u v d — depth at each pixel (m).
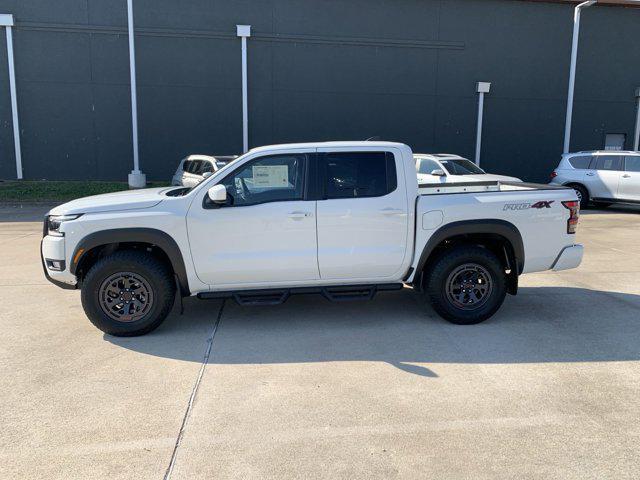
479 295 5.46
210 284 5.16
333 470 2.99
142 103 19.73
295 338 5.08
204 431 3.40
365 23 20.09
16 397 3.86
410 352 4.72
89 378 4.18
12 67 18.92
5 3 18.61
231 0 19.42
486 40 20.75
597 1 20.66
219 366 4.42
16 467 3.02
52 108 19.44
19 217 14.20
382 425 3.47
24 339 5.05
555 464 3.05
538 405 3.75
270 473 2.96
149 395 3.89
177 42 19.48
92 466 3.03
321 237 5.17
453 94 20.94
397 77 20.58
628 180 14.13
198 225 5.00
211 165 13.63
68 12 18.92
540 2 20.67
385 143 5.31
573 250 5.60
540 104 21.44
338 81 20.34
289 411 3.65
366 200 5.19
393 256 5.30
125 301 5.05
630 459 3.10
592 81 21.64
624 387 4.04
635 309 6.02
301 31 19.89
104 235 4.89
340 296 5.37
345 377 4.20
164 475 2.95
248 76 19.92
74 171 19.92
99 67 19.34
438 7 20.31
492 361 4.52
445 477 2.93
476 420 3.54
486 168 21.61
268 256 5.12
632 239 10.52
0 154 19.48
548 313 5.87
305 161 5.18
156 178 20.20
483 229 5.30
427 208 5.25
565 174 15.34
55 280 5.07
